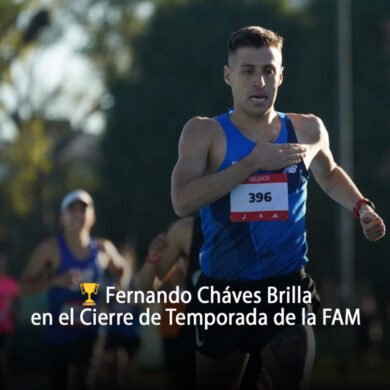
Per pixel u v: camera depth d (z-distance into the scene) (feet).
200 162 33.73
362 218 34.78
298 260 34.58
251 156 32.83
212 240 34.45
